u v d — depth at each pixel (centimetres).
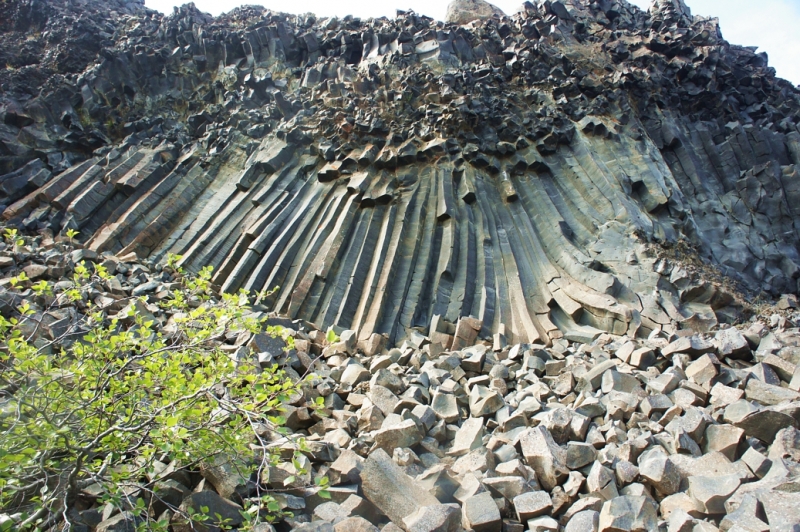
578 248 1582
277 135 1847
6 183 1659
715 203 1934
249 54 2134
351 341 1280
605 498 611
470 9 2648
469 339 1329
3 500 528
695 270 1428
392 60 2028
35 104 1839
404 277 1531
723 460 622
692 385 816
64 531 467
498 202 1745
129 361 569
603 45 2320
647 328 1302
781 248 1883
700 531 520
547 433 702
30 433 491
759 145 2111
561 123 1853
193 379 590
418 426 762
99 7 2483
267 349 1005
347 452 673
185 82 2102
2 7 2275
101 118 1945
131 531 545
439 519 545
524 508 593
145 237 1598
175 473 621
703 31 2525
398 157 1747
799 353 860
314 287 1502
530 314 1445
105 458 560
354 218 1656
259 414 560
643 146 1836
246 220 1670
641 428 750
